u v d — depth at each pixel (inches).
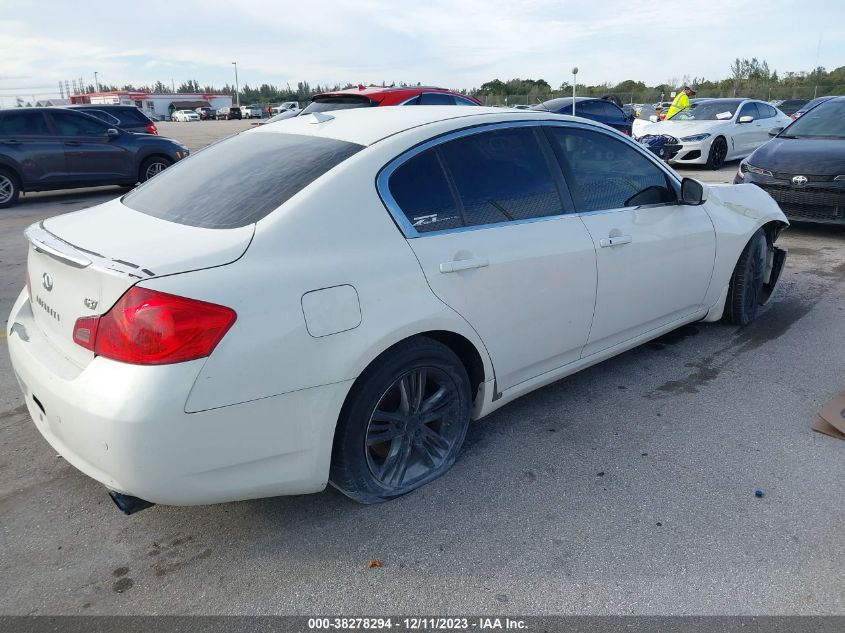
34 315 111.2
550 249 125.6
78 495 116.8
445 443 120.3
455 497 114.4
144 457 84.1
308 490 101.4
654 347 179.5
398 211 107.6
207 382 85.6
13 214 416.2
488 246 116.3
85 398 85.7
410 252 106.3
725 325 193.9
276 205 99.7
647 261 147.2
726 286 179.5
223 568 98.7
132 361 84.6
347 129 118.9
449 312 109.7
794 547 101.0
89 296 90.8
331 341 95.5
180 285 86.0
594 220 136.3
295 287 92.9
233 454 90.3
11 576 97.3
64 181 467.5
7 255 295.3
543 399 150.5
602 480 118.9
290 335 91.5
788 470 121.1
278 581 95.9
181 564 99.6
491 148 123.7
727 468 122.1
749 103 580.4
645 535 104.3
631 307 147.6
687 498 113.3
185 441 85.7
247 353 88.0
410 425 113.2
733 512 109.4
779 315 201.9
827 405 141.2
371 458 108.4
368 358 99.2
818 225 326.3
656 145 519.5
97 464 87.8
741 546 101.3
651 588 93.4
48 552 102.3
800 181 282.0
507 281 118.5
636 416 141.9
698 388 154.6
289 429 94.1
